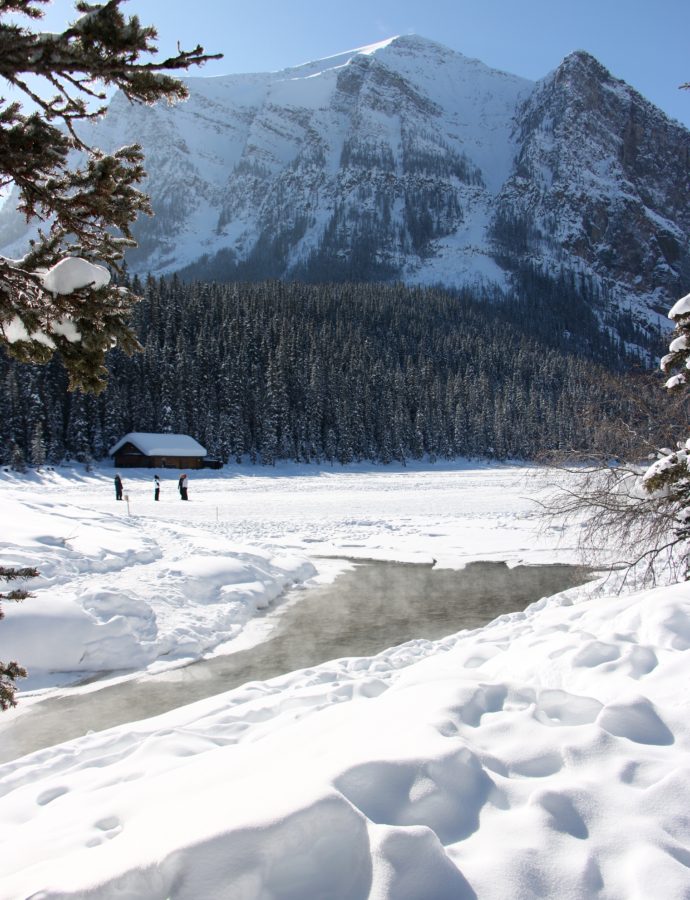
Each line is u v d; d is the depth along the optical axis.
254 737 5.39
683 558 9.77
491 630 10.05
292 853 2.56
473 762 3.27
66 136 2.64
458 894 2.48
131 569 14.29
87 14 2.18
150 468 66.31
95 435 70.06
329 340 115.75
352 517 30.31
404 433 92.94
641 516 10.40
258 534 24.98
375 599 15.41
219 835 2.54
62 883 2.54
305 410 89.00
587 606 8.29
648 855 2.68
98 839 3.34
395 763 3.14
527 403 109.62
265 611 14.16
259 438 81.44
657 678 4.57
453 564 20.06
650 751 3.53
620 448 10.80
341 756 3.35
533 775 3.36
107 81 2.35
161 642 10.97
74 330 2.83
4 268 2.79
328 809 2.68
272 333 103.75
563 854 2.72
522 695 4.39
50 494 41.22
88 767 5.55
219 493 44.59
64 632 10.16
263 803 2.80
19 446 61.28
